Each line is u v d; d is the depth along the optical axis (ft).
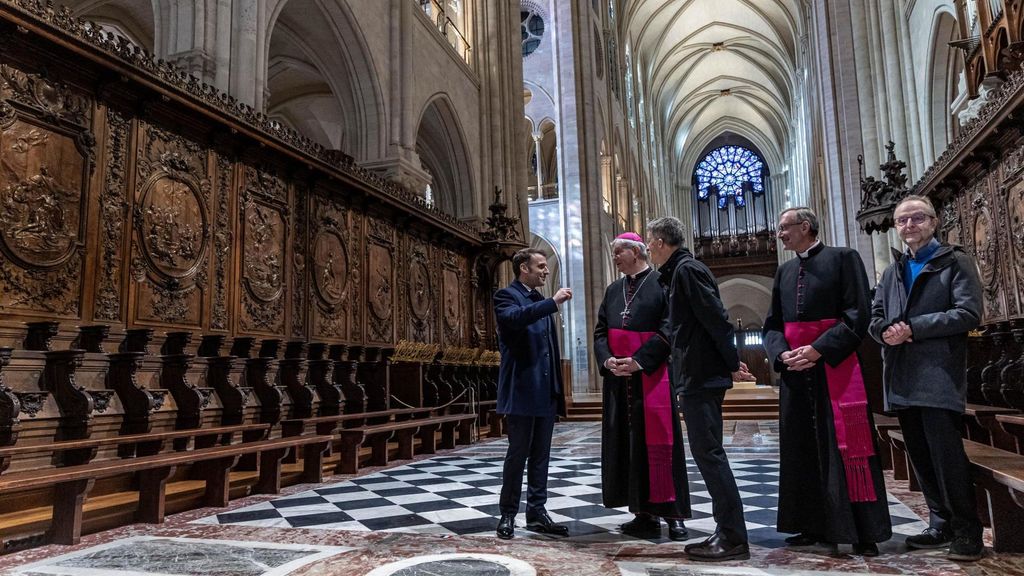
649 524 13.65
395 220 38.42
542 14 89.86
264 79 28.32
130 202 20.79
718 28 132.16
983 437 19.56
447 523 14.76
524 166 61.16
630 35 121.39
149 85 20.45
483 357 44.14
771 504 16.44
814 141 86.99
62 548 12.63
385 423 29.30
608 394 14.25
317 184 30.91
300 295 29.40
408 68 42.75
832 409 11.43
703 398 11.64
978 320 10.74
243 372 24.34
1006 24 23.93
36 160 18.02
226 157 25.29
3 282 17.02
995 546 11.16
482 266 49.14
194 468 19.81
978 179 28.99
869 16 48.55
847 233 50.31
